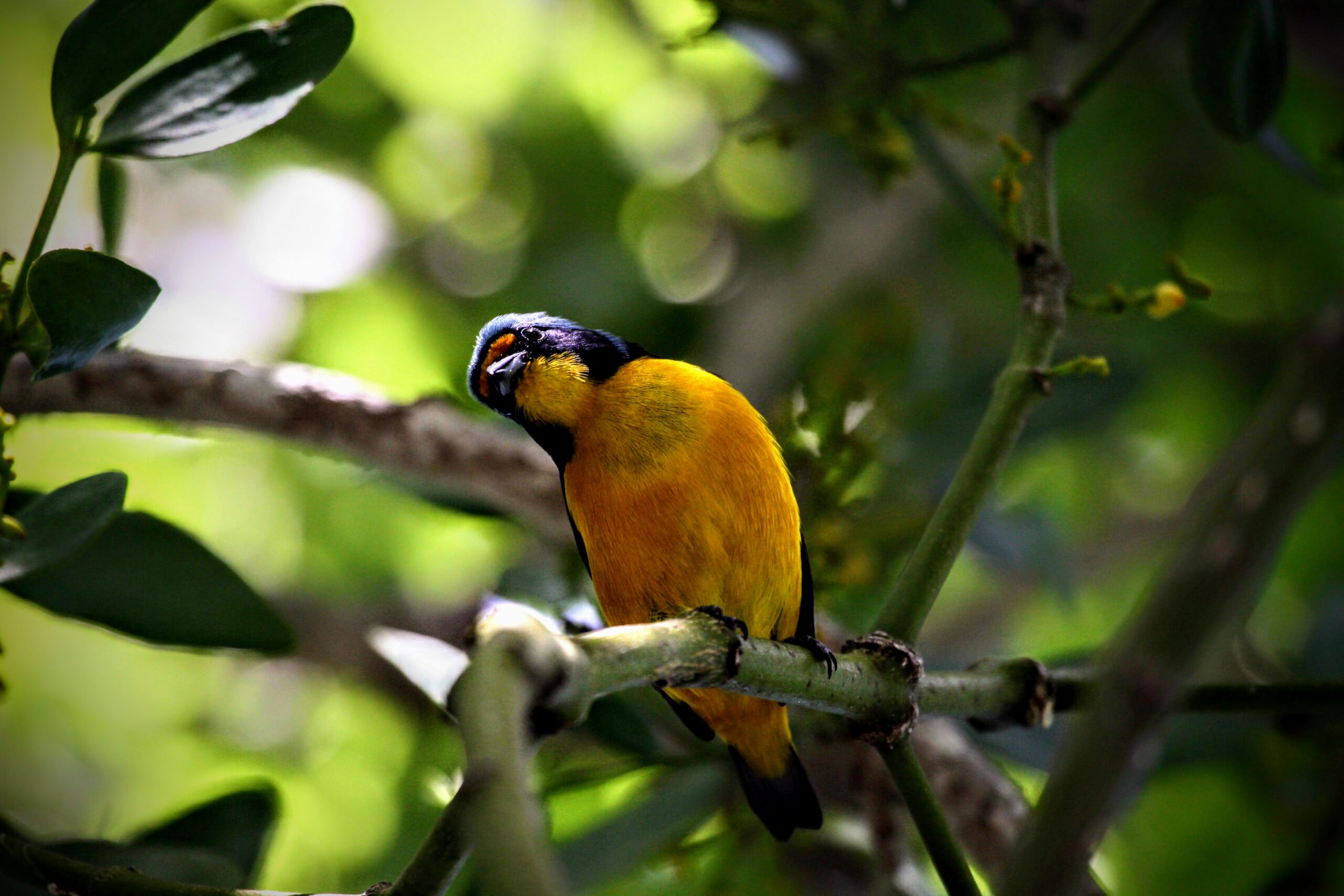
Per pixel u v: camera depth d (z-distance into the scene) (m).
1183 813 11.83
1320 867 10.23
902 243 16.11
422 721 11.73
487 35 15.22
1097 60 7.68
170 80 6.25
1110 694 4.38
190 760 14.05
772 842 9.48
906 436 10.31
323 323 15.00
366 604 14.41
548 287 15.59
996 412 6.62
